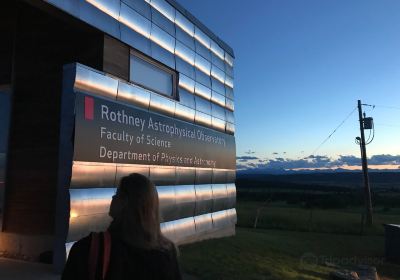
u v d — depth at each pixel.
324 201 43.75
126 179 2.28
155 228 2.22
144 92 8.89
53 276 6.30
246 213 29.86
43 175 7.29
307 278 9.80
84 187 6.87
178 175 10.27
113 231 2.18
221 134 13.20
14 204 7.46
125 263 2.09
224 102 13.64
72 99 6.75
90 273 2.05
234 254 10.63
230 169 13.73
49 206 7.17
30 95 7.60
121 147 7.87
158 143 9.30
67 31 7.62
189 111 11.14
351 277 10.01
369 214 25.39
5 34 7.98
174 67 10.42
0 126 7.75
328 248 15.60
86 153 6.90
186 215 10.69
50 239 7.08
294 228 21.67
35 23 7.76
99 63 7.61
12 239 7.42
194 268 8.62
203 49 12.28
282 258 11.68
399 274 13.37
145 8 9.14
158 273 2.15
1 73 7.95
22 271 6.52
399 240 14.70
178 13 10.77
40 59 7.65
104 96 7.52
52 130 7.32
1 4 7.86
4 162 7.61
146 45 9.10
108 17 7.76
